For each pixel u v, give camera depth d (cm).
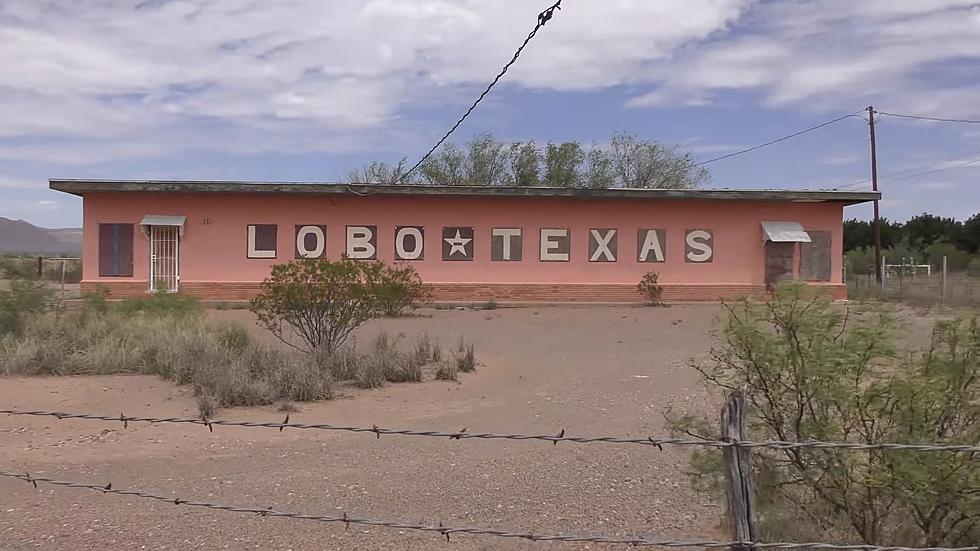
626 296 2769
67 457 764
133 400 1032
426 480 683
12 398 1028
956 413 454
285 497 631
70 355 1253
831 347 468
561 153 4741
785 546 373
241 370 1106
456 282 2725
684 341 1794
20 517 578
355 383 1178
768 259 2805
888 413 453
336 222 2695
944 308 2394
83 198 2641
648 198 2755
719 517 575
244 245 2672
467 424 927
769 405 486
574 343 1758
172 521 570
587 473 702
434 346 1566
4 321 1434
